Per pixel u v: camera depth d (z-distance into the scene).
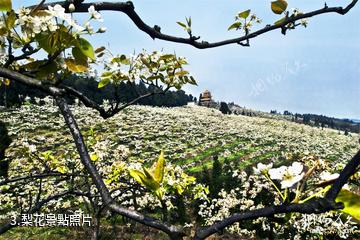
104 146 9.37
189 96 149.75
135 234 16.19
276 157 65.06
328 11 2.11
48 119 65.50
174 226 0.69
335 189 0.75
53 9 1.34
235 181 29.58
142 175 1.00
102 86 2.48
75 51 1.34
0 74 1.01
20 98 73.00
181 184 7.33
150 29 1.99
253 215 0.76
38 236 16.56
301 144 83.06
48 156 7.02
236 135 83.94
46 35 1.32
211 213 23.88
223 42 2.17
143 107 98.50
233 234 21.64
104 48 2.37
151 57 2.78
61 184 14.45
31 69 1.36
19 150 6.70
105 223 16.67
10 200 13.44
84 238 14.91
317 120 155.38
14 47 1.36
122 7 1.77
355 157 0.75
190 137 73.56
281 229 9.37
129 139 60.22
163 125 77.88
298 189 0.98
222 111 127.62
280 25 2.14
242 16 2.20
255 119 124.19
